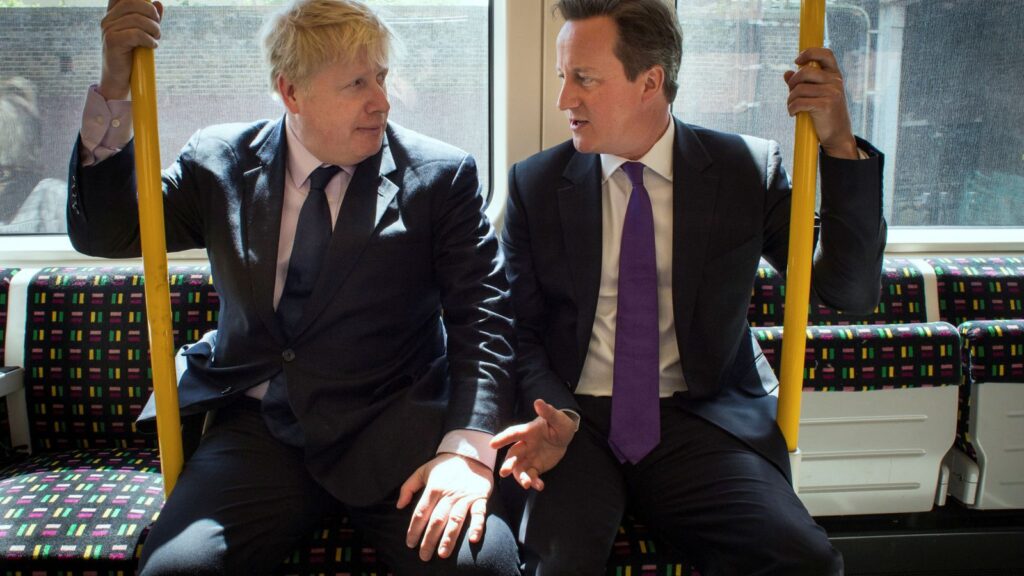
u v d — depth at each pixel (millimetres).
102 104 1353
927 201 2303
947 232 2318
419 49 2072
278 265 1502
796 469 1511
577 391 1645
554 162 1677
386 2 2045
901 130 2254
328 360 1476
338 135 1435
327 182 1513
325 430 1442
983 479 1995
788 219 1581
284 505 1396
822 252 1527
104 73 1320
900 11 2180
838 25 2180
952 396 1943
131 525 1490
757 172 1596
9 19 2023
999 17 2191
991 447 1982
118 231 1468
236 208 1493
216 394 1515
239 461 1448
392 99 2094
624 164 1604
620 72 1493
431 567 1276
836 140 1421
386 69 1471
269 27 1458
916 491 1984
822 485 1968
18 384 1913
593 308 1594
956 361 1911
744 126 2189
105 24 1265
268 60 1463
